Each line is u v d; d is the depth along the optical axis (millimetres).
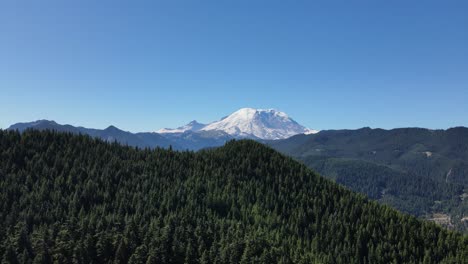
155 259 152750
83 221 171375
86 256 153125
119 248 155625
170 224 180500
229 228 182125
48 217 183000
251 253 164000
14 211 182125
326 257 187125
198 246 166875
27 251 152750
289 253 178625
